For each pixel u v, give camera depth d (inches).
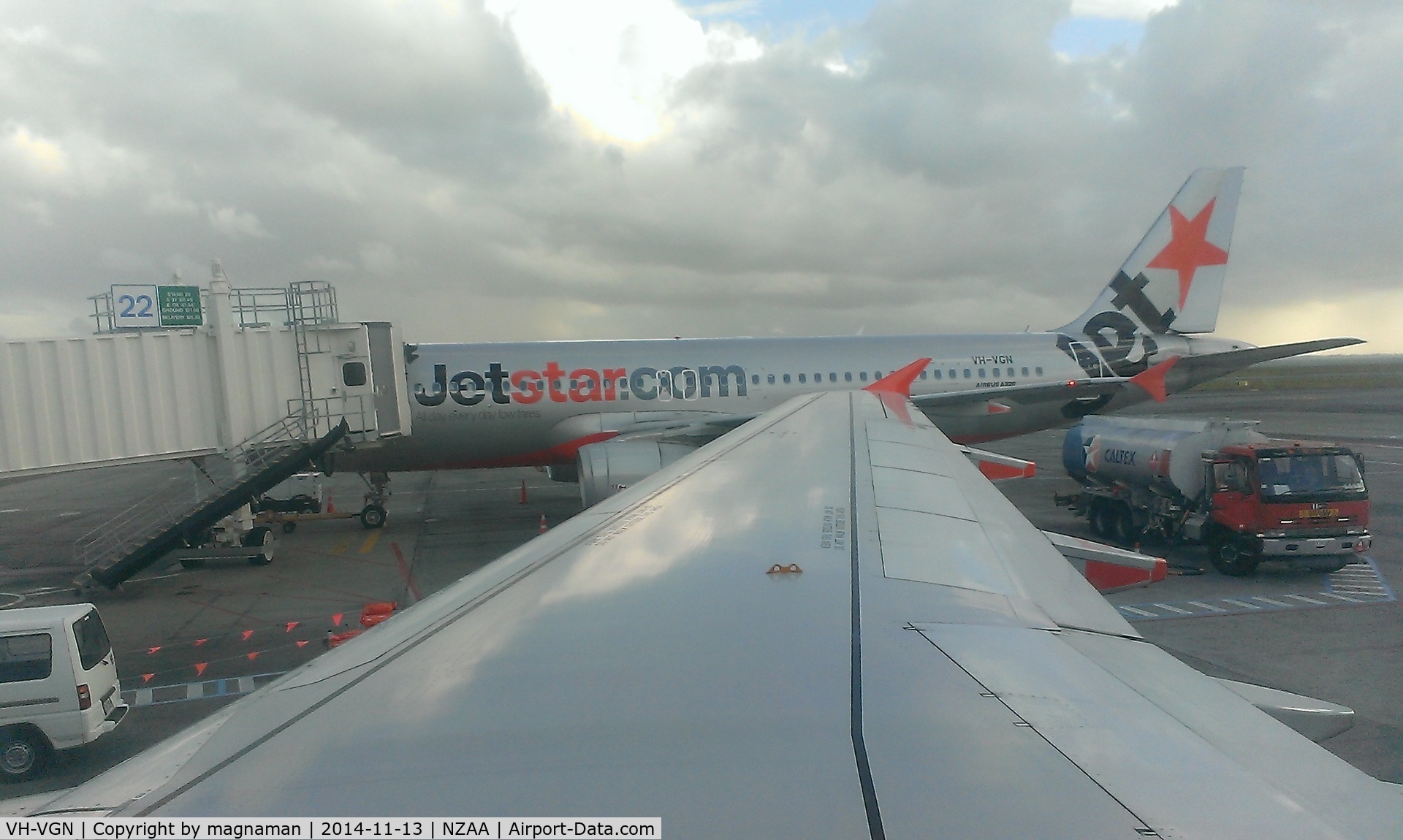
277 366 720.3
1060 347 946.7
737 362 875.4
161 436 673.0
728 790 59.5
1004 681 86.1
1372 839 56.7
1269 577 604.7
